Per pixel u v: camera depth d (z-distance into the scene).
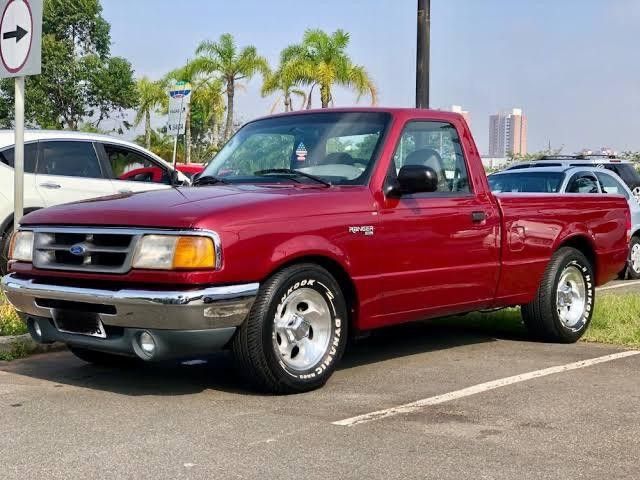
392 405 5.29
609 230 8.09
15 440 4.54
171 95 13.59
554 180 12.80
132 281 5.18
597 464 4.20
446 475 4.02
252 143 6.79
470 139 6.92
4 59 7.56
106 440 4.53
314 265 5.59
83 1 36.56
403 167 6.00
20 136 7.50
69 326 5.54
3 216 10.19
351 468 4.11
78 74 36.25
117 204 5.52
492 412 5.13
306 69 35.66
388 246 6.00
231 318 5.16
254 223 5.26
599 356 6.95
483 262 6.76
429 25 11.73
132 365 6.54
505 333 8.06
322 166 6.29
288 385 5.48
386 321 6.12
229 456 4.27
